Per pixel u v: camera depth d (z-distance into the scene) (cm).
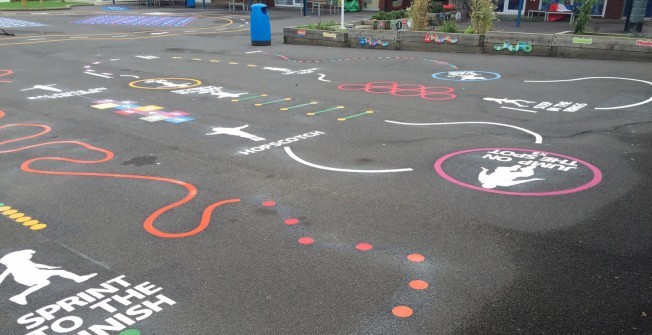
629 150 757
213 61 1595
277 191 623
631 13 1806
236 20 2889
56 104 1057
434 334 375
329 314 398
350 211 569
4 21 2817
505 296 418
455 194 609
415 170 685
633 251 482
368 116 953
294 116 956
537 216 552
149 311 405
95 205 591
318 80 1298
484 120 922
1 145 801
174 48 1870
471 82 1257
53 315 402
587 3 1661
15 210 580
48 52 1767
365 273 452
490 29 1812
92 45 1936
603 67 1403
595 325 384
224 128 882
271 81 1287
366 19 2462
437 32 1780
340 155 744
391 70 1432
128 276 452
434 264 465
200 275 452
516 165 701
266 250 491
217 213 568
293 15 3019
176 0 4109
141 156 748
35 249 498
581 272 450
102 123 918
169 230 532
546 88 1175
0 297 424
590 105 1019
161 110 1005
